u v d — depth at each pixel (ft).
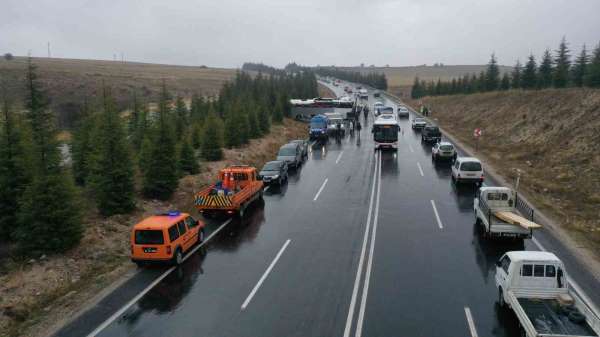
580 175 88.94
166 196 80.48
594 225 64.64
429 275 48.34
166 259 50.52
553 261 37.68
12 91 245.65
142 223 52.21
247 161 119.75
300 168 114.83
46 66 431.84
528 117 145.38
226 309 41.63
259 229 66.13
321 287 45.88
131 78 411.75
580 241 57.98
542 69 208.23
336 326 38.04
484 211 60.39
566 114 124.47
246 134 140.05
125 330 38.14
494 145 137.69
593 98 120.37
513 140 136.36
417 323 38.24
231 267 51.93
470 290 44.55
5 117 58.54
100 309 41.98
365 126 205.46
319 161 123.95
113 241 59.21
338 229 65.26
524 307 36.32
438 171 106.32
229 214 73.61
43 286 45.98
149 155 80.48
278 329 37.81
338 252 55.88
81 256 53.67
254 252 56.70
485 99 214.48
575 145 104.78
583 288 44.45
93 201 73.36
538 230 62.64
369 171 108.17
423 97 347.97
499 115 173.06
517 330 36.81
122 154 69.26
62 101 297.74
